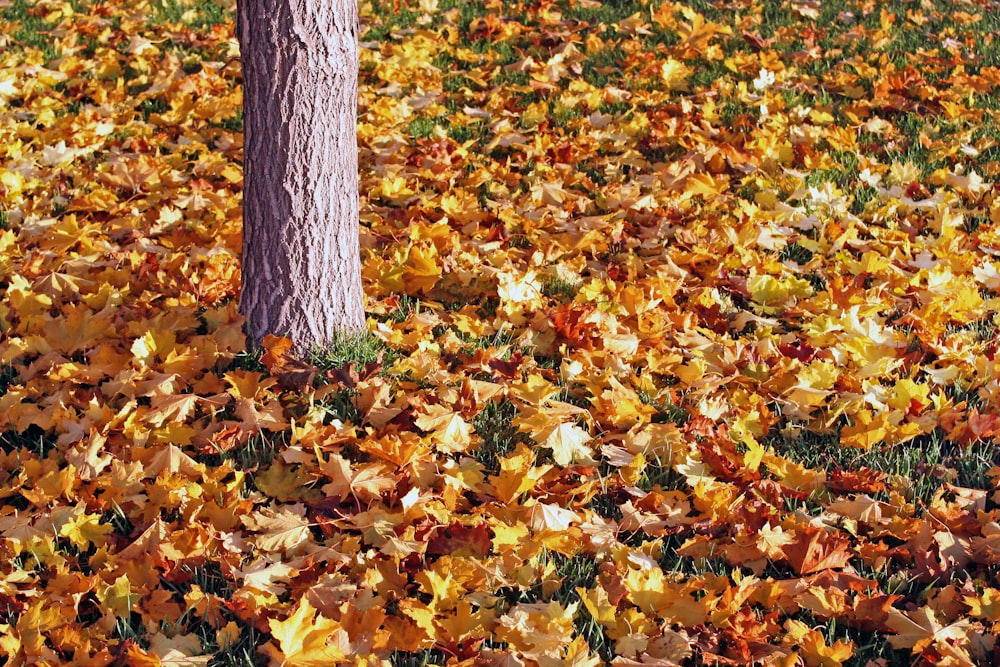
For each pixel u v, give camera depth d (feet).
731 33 25.09
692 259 14.76
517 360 12.00
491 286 14.23
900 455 10.94
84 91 21.84
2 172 16.80
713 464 10.45
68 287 13.61
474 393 11.41
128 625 8.27
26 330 12.68
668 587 8.55
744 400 11.78
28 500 9.95
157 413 10.82
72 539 9.10
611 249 15.69
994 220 16.35
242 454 10.59
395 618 8.30
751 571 9.19
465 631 8.13
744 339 13.01
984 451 10.98
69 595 8.44
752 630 8.13
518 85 22.43
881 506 9.93
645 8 27.17
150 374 11.56
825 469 10.71
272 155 11.36
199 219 16.34
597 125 20.35
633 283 14.23
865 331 12.72
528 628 8.17
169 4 27.48
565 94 21.57
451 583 8.53
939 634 8.13
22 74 22.22
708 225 16.17
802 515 9.77
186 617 8.54
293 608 8.34
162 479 9.71
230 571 8.75
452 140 19.20
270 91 11.16
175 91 21.68
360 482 9.77
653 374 12.44
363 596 8.51
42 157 18.20
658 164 18.53
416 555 9.05
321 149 11.42
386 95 21.99
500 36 25.18
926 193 17.29
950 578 9.11
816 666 7.99
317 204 11.57
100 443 10.21
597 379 11.89
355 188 12.04
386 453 10.05
